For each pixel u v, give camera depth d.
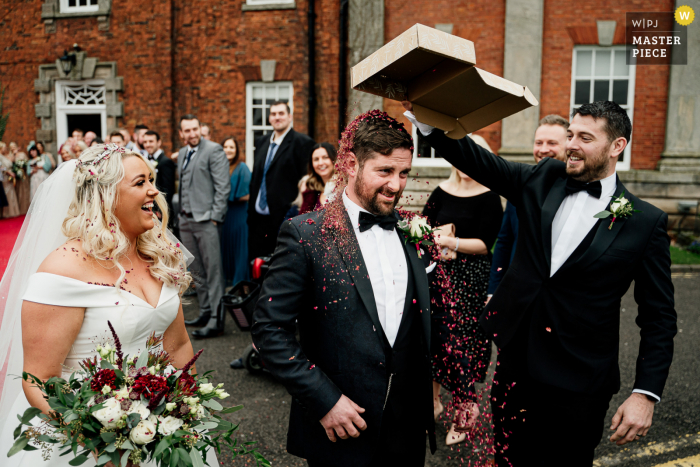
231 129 10.45
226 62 10.33
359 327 1.70
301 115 10.16
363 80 1.60
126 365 1.62
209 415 1.68
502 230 3.26
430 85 1.64
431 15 9.70
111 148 1.80
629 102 9.71
